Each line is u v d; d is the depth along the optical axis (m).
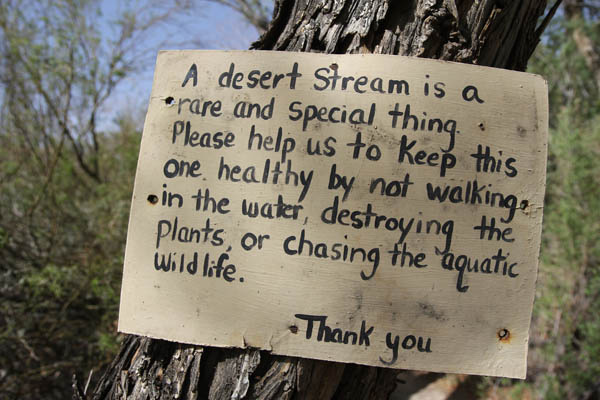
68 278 3.44
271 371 1.02
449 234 1.06
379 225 1.05
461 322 1.04
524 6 1.19
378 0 1.09
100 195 4.36
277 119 1.09
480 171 1.07
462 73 1.09
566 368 3.58
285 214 1.06
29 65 4.11
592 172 3.78
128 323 1.08
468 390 4.39
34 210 3.84
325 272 1.04
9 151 4.27
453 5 1.08
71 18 4.38
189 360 1.04
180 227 1.09
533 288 1.06
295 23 1.16
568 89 5.70
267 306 1.04
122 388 1.06
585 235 3.60
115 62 4.64
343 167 1.07
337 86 1.08
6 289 3.47
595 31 6.20
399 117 1.07
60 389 3.43
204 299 1.06
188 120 1.12
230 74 1.12
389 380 1.20
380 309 1.04
